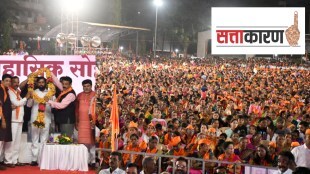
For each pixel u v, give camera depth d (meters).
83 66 12.65
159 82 27.92
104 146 12.08
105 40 39.09
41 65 12.66
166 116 16.77
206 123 14.62
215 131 12.45
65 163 11.55
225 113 16.58
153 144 11.30
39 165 11.77
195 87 25.59
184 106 18.08
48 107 12.05
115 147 10.75
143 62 47.25
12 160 11.73
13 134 11.62
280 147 10.85
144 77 30.64
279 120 13.01
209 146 11.17
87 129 12.11
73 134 12.36
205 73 36.47
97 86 24.39
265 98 20.69
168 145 11.49
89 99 12.20
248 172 9.59
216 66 43.69
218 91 23.73
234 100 19.58
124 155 11.08
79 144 11.77
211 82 27.91
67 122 12.24
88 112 12.12
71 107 12.24
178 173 7.44
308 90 26.19
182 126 13.30
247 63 47.66
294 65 46.06
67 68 12.66
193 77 32.22
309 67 44.62
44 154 11.52
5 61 12.66
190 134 12.48
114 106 10.84
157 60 51.09
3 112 11.23
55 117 12.27
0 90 11.29
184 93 22.17
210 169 10.41
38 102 11.69
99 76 29.08
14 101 11.47
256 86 26.92
